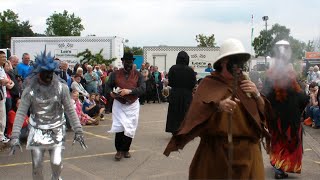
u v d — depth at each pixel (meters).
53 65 5.41
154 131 12.32
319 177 7.26
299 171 7.14
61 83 5.64
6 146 9.23
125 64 8.35
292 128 6.96
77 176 7.21
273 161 7.13
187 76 10.22
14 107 10.00
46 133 5.53
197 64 29.36
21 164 7.97
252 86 3.86
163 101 23.45
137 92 8.32
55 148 5.58
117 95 8.28
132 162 8.24
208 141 4.00
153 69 23.08
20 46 25.81
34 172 5.55
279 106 6.90
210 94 3.85
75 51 25.23
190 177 4.12
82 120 13.29
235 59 3.88
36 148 5.49
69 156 8.73
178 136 3.94
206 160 3.98
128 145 8.49
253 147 3.96
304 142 10.95
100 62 24.45
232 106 3.68
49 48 25.48
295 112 6.93
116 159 8.39
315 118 13.48
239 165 3.87
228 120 3.81
